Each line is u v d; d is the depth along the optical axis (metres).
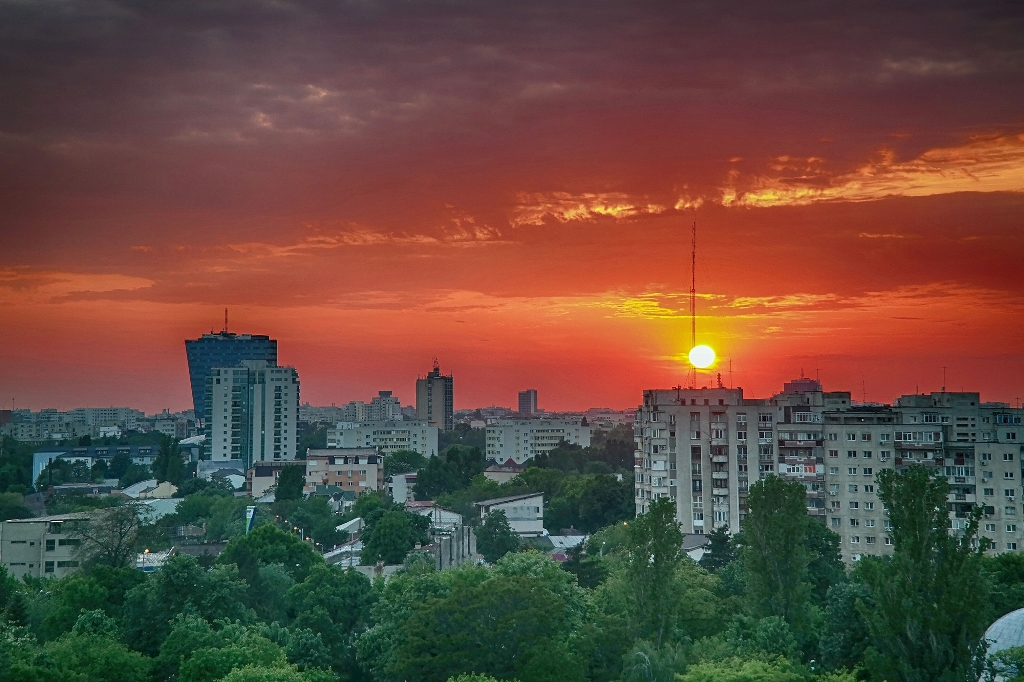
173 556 180.12
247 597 193.75
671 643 164.12
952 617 134.88
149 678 155.00
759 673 136.62
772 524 173.50
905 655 136.12
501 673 151.62
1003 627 143.88
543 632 155.25
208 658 149.50
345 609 190.25
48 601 195.62
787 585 171.88
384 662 166.00
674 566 167.62
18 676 140.38
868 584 142.12
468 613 155.88
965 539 139.50
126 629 170.50
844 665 151.88
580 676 149.00
